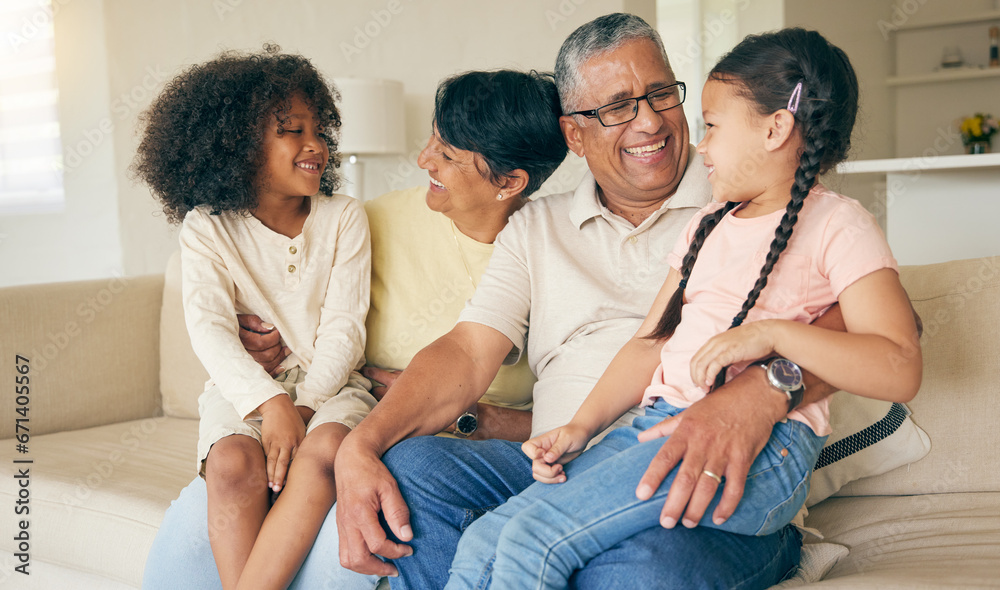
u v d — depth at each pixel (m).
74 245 4.54
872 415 1.26
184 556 1.21
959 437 1.26
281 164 1.44
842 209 0.97
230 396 1.31
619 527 0.91
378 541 1.03
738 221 1.06
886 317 0.89
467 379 1.27
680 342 1.06
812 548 1.14
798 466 0.94
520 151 1.37
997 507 1.20
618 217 1.34
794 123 0.99
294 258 1.49
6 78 4.57
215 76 1.44
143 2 4.25
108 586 1.46
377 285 1.59
